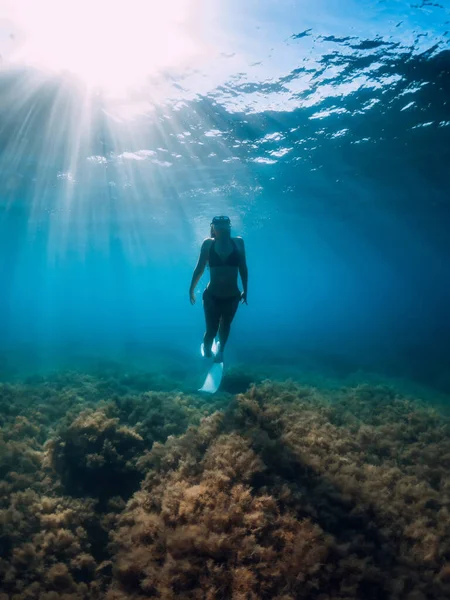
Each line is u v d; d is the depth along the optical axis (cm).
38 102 1028
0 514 494
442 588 380
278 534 418
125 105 1055
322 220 2908
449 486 541
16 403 846
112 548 484
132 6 719
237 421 632
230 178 1745
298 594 365
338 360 1889
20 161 1515
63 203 2234
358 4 745
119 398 822
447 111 1145
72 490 568
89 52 834
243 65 916
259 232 3491
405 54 891
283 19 779
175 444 610
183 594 375
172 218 2684
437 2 740
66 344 2386
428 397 1099
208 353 617
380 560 408
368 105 1110
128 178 1714
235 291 560
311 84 1001
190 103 1059
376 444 650
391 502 492
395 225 2983
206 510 446
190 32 802
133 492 575
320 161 1562
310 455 548
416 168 1658
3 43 782
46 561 454
